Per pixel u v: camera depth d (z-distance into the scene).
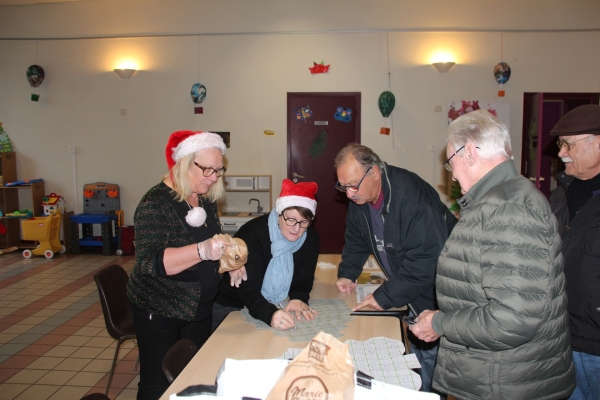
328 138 6.10
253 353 1.53
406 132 6.00
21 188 6.61
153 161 6.37
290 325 1.72
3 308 4.14
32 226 5.97
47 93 6.42
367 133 6.04
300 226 1.91
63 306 4.20
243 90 6.12
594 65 5.77
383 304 1.87
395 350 1.54
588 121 1.74
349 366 0.98
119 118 6.35
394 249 1.98
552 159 6.40
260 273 1.96
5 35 6.39
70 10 6.28
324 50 6.00
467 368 1.32
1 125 6.49
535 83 5.84
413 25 5.88
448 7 5.84
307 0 5.95
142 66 6.25
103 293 2.52
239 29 6.07
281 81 6.07
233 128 6.18
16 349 3.30
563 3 5.72
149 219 1.67
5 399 2.63
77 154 6.46
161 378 1.81
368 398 1.09
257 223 2.06
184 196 1.73
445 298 1.37
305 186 1.91
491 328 1.18
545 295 1.16
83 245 6.31
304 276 2.08
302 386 0.96
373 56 5.95
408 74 5.93
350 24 5.94
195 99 6.11
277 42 6.04
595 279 1.72
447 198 5.97
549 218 1.21
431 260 1.86
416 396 1.08
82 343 3.41
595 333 1.73
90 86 6.36
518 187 1.25
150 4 6.16
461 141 1.33
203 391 1.10
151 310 1.78
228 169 6.24
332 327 1.74
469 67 5.87
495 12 5.80
